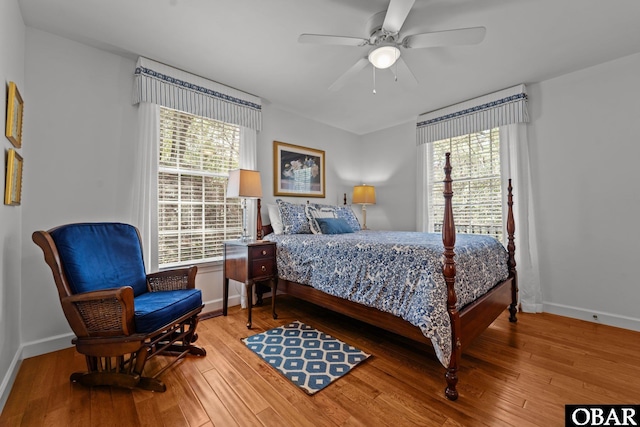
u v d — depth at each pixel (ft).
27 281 6.51
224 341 7.36
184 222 9.16
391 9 5.13
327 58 8.05
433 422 4.44
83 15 6.28
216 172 9.90
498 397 5.04
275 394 5.16
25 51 6.56
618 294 8.25
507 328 8.15
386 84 9.66
